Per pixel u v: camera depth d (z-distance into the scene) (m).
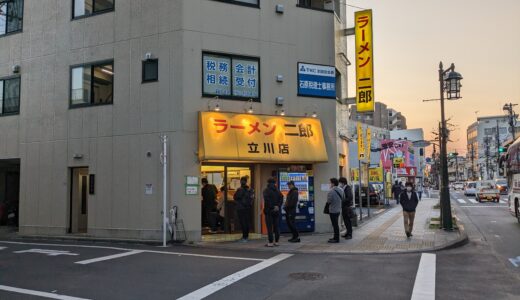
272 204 13.18
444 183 16.56
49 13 17.48
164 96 14.73
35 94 17.50
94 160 15.85
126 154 15.26
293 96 16.11
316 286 8.16
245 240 13.98
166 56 14.82
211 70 15.00
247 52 15.51
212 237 14.45
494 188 40.50
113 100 15.67
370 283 8.41
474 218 23.70
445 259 11.12
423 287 8.11
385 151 43.28
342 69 18.77
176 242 13.88
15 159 18.17
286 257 11.33
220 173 15.41
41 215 16.86
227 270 9.62
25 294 7.62
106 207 15.43
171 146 14.47
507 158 22.56
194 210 14.30
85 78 16.44
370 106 16.64
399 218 21.80
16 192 22.45
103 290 7.88
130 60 15.48
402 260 10.91
